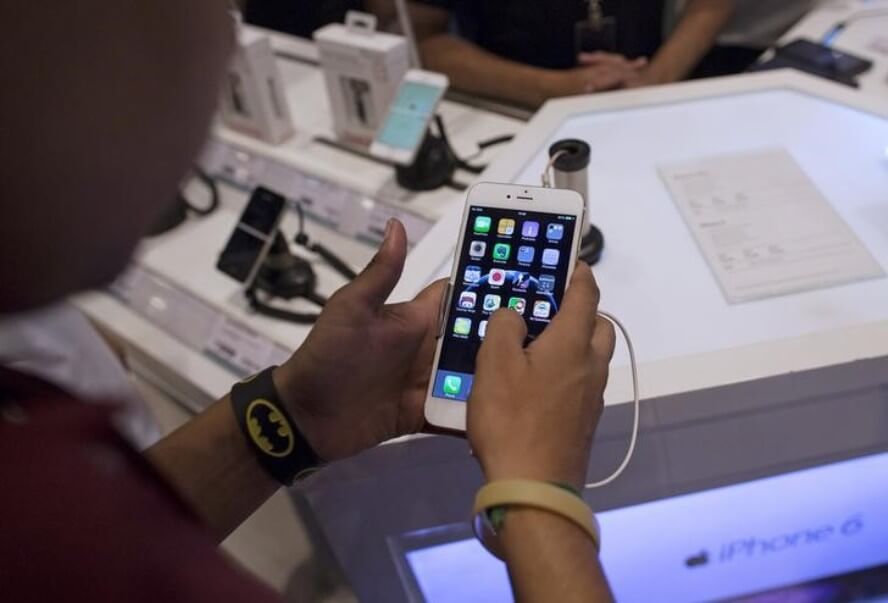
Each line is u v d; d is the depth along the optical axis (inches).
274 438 24.9
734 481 31.1
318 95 55.9
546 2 61.2
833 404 28.7
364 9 51.1
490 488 18.0
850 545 35.7
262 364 40.3
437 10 63.3
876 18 57.7
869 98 39.0
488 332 20.7
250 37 47.4
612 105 41.0
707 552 34.4
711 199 34.8
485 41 65.8
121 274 13.6
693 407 27.8
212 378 41.3
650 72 59.6
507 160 37.6
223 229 48.4
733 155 37.1
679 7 66.2
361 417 25.6
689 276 31.6
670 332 29.5
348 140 49.5
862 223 32.7
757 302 30.0
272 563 50.1
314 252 44.5
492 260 24.9
